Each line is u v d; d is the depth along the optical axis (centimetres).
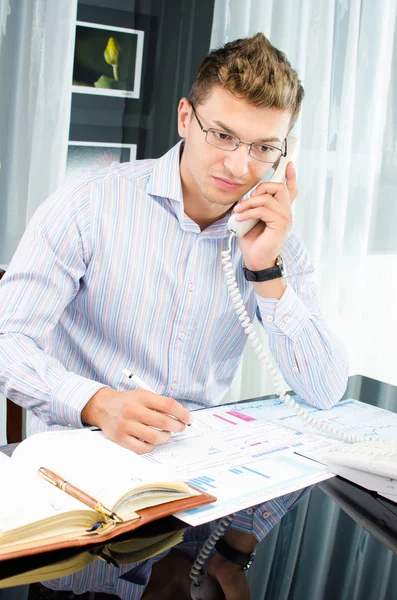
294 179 146
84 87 214
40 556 78
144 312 147
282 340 143
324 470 111
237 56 129
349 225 273
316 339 144
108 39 214
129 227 145
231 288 144
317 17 249
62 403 118
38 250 137
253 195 139
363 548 90
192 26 224
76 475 89
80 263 142
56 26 199
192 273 147
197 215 147
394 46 267
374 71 264
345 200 265
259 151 132
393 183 277
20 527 76
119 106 220
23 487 83
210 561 82
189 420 114
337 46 258
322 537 92
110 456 95
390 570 86
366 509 101
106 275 145
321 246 268
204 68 135
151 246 146
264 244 138
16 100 200
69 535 79
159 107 226
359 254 273
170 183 144
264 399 149
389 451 109
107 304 146
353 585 81
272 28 244
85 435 103
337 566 85
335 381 145
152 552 82
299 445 121
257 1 234
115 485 86
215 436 122
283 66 132
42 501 81
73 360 151
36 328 134
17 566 76
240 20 230
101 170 150
